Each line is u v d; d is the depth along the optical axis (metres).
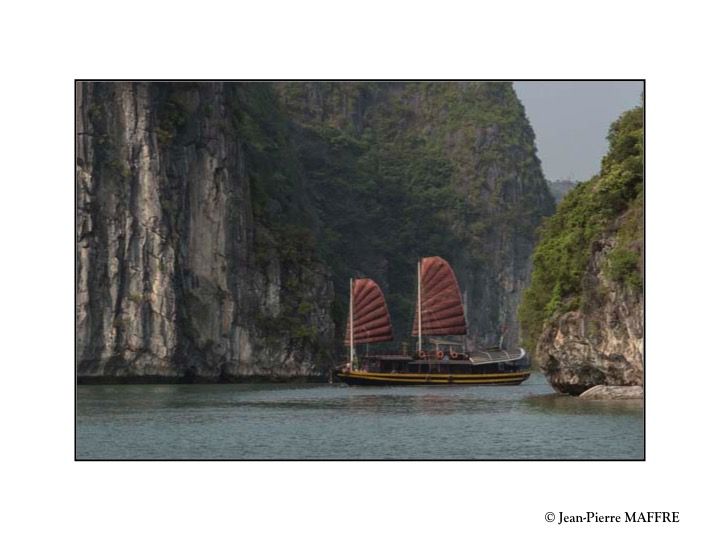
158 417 117.50
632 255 115.31
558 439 90.75
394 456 84.31
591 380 129.88
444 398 154.62
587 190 138.50
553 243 145.62
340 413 123.75
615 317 119.19
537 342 146.38
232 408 132.75
